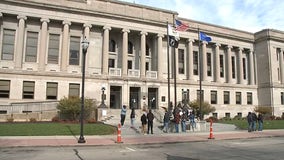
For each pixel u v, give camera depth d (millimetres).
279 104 56594
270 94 56156
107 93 42688
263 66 58344
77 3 43156
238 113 55219
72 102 31672
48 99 39875
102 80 42875
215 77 54719
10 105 35219
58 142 17312
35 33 41750
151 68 50094
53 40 42812
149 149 15633
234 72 58469
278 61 58781
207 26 54438
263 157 12766
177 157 12750
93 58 44625
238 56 58406
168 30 29172
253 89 58469
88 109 32625
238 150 15234
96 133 22609
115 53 47406
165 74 49562
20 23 39656
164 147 16578
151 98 46750
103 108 33906
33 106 35750
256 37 60125
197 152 14406
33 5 40375
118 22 45688
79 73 42031
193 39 52344
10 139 18328
